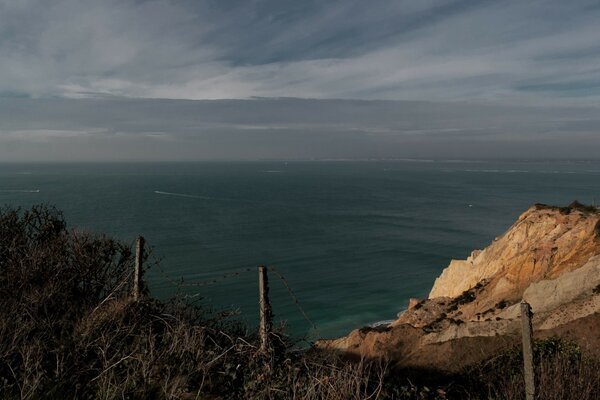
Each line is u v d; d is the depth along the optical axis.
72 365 6.72
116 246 10.28
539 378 8.12
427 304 33.50
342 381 6.82
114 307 8.32
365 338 25.42
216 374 7.43
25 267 8.45
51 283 8.35
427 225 111.00
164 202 154.62
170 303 9.17
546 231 30.09
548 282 22.98
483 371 15.53
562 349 14.88
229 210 135.38
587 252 24.80
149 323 8.10
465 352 20.94
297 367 7.47
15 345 6.49
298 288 54.28
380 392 6.82
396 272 63.69
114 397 6.22
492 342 20.88
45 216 10.44
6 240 9.16
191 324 8.70
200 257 69.62
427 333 23.84
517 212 137.12
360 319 44.88
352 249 79.75
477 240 90.50
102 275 9.80
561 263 25.92
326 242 86.06
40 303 7.98
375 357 22.94
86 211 120.81
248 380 7.23
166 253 71.50
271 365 7.34
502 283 28.92
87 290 9.41
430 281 58.91
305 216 124.69
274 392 6.91
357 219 120.38
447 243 87.00
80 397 6.30
